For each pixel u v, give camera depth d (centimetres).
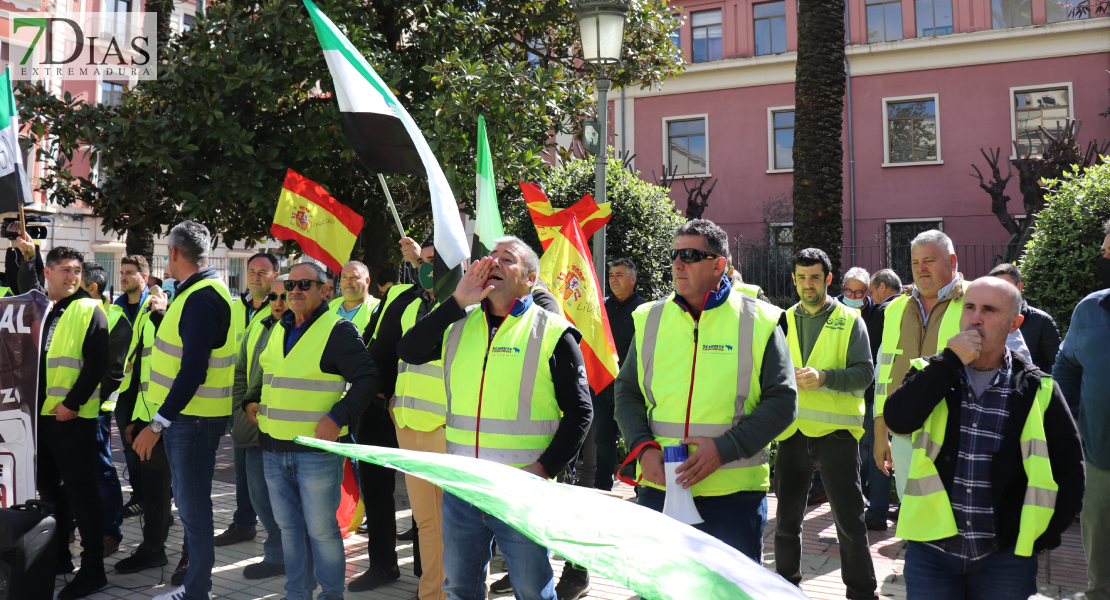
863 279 669
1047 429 270
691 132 2280
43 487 497
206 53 862
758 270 1902
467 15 992
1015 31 1989
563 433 310
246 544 573
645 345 321
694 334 311
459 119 841
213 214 932
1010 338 400
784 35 2194
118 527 555
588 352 434
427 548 412
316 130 883
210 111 830
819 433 416
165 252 2281
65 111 914
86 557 470
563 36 1202
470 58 927
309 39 847
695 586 113
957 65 2055
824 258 440
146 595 467
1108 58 1927
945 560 273
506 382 317
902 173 2098
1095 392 358
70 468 469
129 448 654
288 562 404
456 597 321
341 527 470
